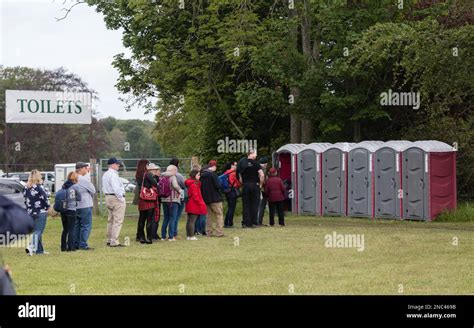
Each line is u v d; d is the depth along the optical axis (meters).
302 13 32.97
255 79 35.75
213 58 34.44
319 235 21.80
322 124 32.31
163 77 35.75
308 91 32.09
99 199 33.59
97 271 15.22
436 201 26.19
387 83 31.64
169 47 35.22
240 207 30.30
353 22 31.47
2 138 78.31
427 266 15.34
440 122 32.56
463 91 27.48
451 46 24.84
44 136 79.50
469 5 30.67
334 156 29.05
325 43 33.41
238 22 31.94
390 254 17.31
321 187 29.55
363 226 24.80
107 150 86.44
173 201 21.05
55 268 15.71
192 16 34.69
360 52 28.75
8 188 25.95
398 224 25.41
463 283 13.25
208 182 21.86
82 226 19.20
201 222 22.59
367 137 34.78
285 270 15.03
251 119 38.06
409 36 26.33
